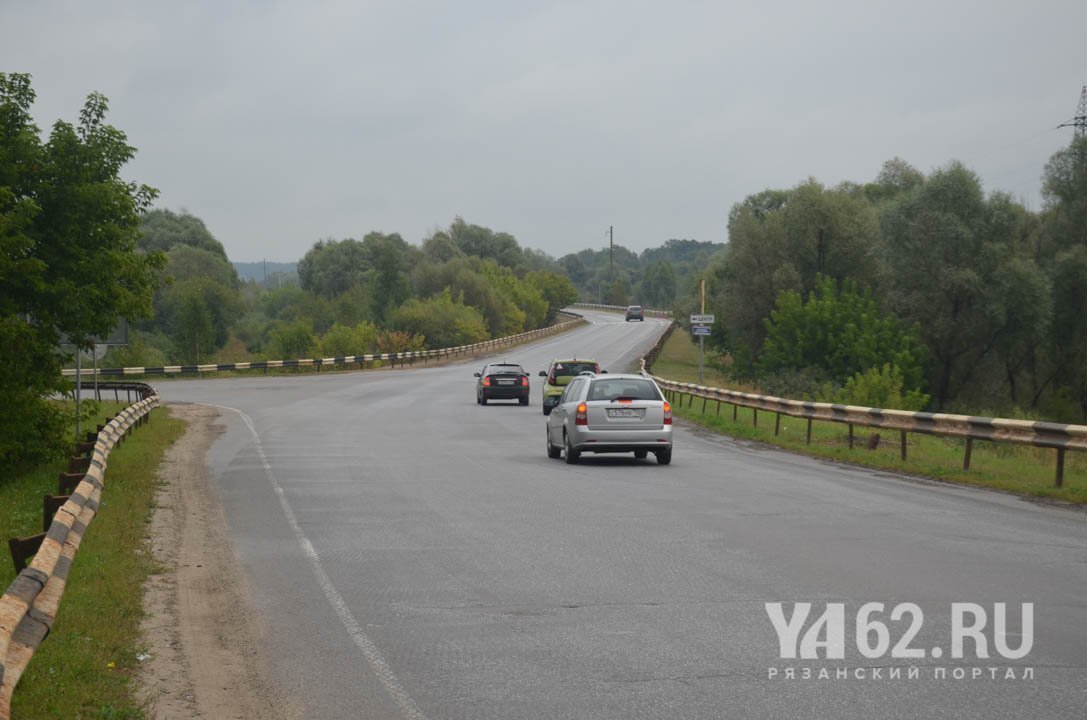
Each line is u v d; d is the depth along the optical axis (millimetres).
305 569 10438
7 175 19031
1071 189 62031
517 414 36625
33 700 6176
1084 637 7484
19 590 6258
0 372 19062
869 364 58156
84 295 19469
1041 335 58812
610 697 6250
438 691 6434
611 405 20469
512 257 190250
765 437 26844
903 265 61500
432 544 11727
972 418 18781
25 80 19891
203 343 75625
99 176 20141
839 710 5949
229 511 14570
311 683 6672
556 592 9172
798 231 72938
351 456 22422
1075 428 16094
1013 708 5949
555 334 129750
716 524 12930
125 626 8078
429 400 44562
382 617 8398
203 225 137250
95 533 12039
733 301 74062
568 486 17047
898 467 19750
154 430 27750
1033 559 10500
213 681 6754
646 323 142625
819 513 13867
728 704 6086
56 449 20516
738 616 8203
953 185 60531
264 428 30312
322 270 137000
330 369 73000
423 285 125875
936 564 10242
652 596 8953
